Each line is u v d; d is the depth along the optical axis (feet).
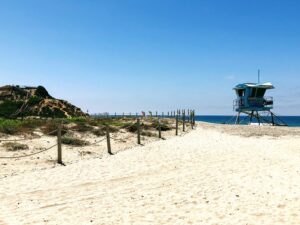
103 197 38.58
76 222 30.27
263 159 64.34
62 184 44.73
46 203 36.19
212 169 54.60
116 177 49.29
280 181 45.03
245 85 224.94
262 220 30.12
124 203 36.17
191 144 87.66
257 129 153.79
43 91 221.05
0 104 181.47
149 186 43.70
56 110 187.73
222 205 34.94
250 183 44.21
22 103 184.96
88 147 76.79
